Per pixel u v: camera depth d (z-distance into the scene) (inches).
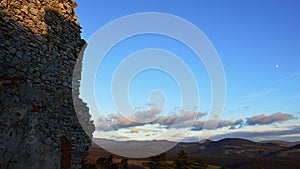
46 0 265.9
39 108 244.1
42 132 243.9
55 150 255.6
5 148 211.0
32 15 249.0
